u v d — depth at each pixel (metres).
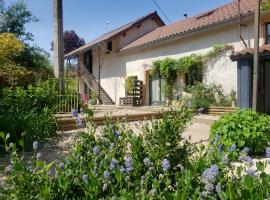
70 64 27.95
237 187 2.54
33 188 2.59
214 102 14.45
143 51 19.94
